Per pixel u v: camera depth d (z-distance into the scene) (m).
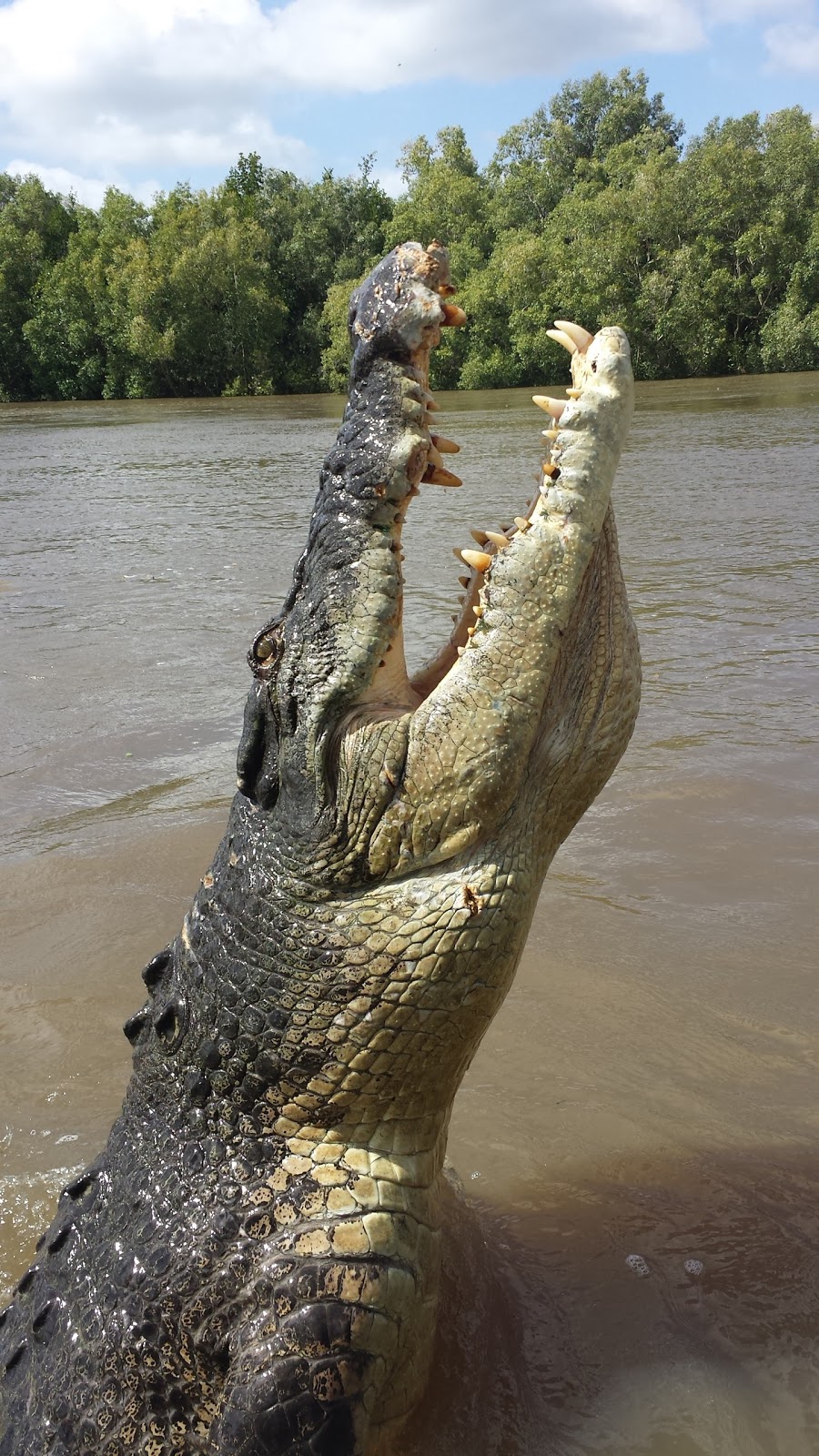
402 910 2.63
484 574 2.72
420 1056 2.69
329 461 2.76
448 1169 3.46
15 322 58.66
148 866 5.64
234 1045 2.77
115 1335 2.70
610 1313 3.00
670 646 8.21
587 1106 3.82
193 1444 2.63
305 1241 2.62
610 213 45.53
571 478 2.64
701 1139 3.62
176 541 13.98
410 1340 2.65
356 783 2.64
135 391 55.34
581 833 5.59
